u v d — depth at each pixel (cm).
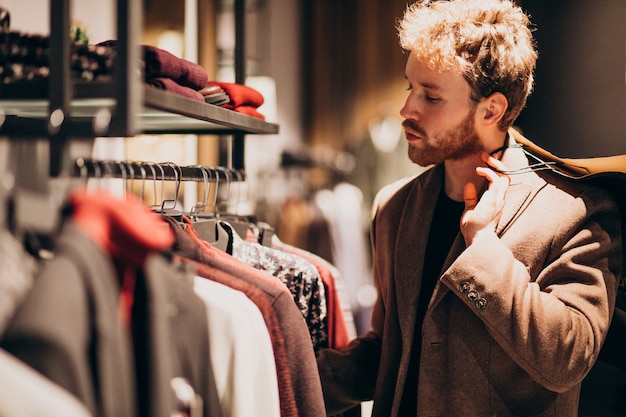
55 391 63
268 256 157
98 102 96
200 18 290
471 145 147
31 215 86
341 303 170
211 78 299
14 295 86
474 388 140
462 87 142
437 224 156
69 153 96
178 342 92
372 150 445
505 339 131
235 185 291
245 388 104
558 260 139
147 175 129
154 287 82
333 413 164
